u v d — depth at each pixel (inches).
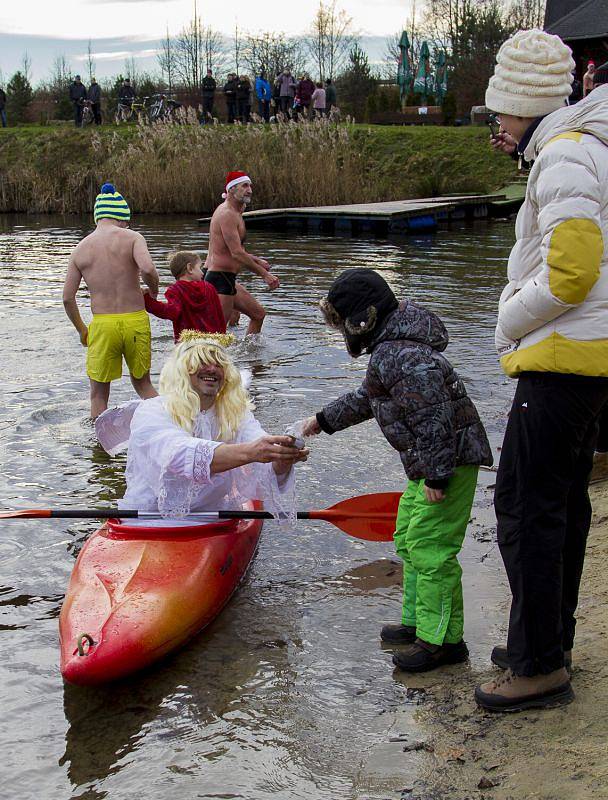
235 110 1309.1
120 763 129.9
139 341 288.0
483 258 663.1
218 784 124.0
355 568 193.3
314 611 174.4
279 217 892.6
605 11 1173.1
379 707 140.8
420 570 149.6
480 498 227.9
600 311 119.2
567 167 114.9
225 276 384.2
